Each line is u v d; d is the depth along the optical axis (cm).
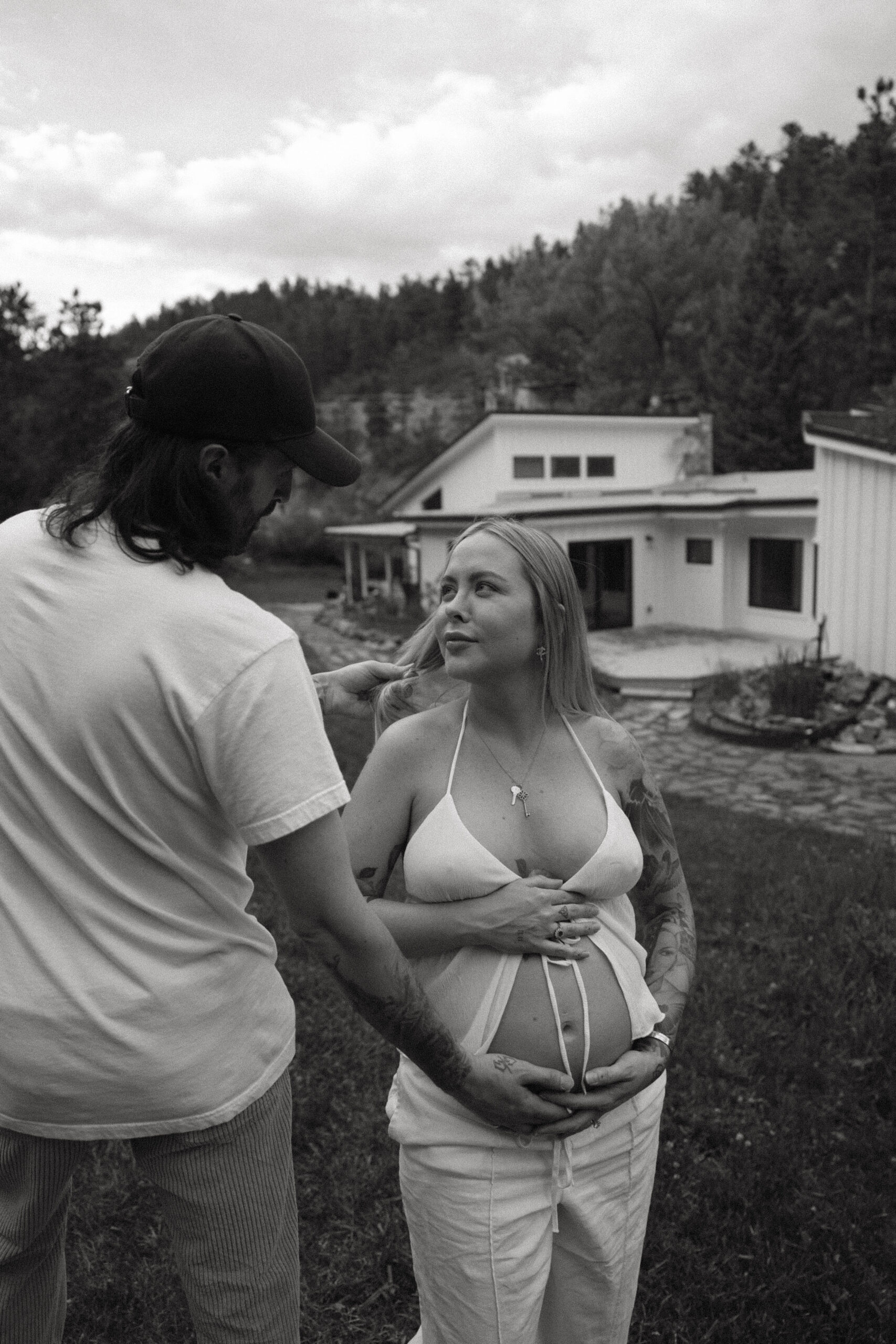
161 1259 271
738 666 1496
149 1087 144
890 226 4325
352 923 150
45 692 139
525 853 188
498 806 190
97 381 1336
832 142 6594
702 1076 375
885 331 4209
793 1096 362
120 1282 262
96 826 141
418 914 185
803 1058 388
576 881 185
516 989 183
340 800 145
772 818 893
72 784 139
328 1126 336
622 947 194
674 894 220
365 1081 362
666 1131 340
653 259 4475
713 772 1095
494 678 188
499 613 184
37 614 141
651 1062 191
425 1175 185
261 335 148
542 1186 183
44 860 142
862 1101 365
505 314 5181
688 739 1256
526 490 2227
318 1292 264
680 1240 288
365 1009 158
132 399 148
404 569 2711
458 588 190
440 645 206
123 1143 317
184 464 144
